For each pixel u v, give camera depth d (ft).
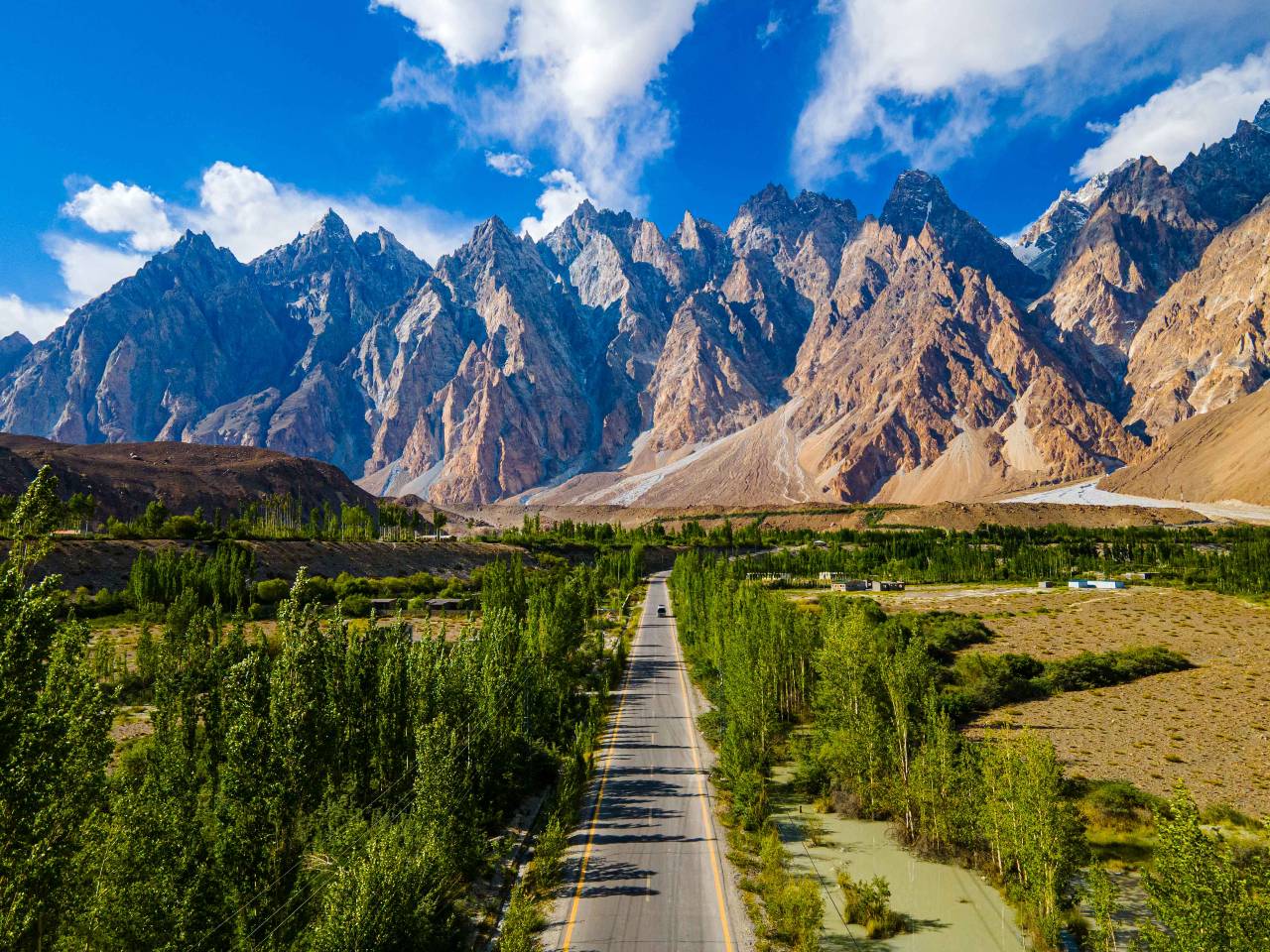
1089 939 93.25
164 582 304.71
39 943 59.16
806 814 140.67
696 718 204.03
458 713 121.60
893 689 140.97
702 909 101.30
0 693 55.36
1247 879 71.00
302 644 94.58
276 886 80.84
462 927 94.27
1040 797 99.50
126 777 93.20
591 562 631.15
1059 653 286.87
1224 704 209.97
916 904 106.01
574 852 120.06
